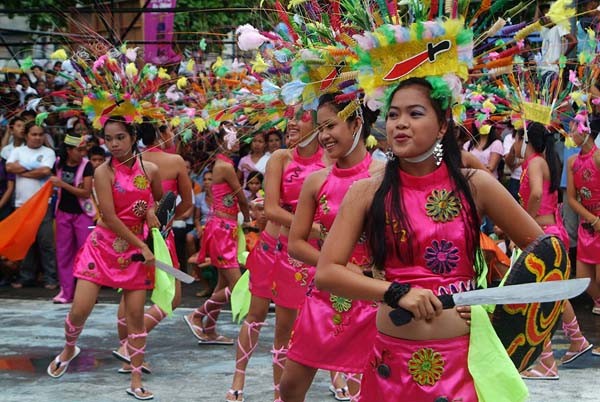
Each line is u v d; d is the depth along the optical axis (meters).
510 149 11.57
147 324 8.85
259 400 7.64
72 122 12.82
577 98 6.56
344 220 4.04
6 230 12.25
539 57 6.45
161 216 8.00
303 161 6.96
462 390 3.93
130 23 12.55
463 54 3.94
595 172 9.32
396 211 3.94
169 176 8.92
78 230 12.49
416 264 3.97
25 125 13.16
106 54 7.91
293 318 6.80
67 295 12.62
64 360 8.52
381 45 4.00
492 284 9.72
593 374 8.42
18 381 8.32
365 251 5.51
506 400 3.87
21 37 16.52
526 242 4.04
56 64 13.30
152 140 8.82
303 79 5.32
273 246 7.47
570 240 12.17
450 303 3.75
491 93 5.50
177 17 13.45
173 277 8.04
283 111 6.73
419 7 4.37
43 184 13.14
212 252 9.87
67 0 13.41
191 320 9.97
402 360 4.00
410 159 3.94
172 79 8.63
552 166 8.93
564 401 7.45
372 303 5.61
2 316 11.59
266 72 6.41
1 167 13.44
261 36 5.72
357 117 5.63
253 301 7.60
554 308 3.99
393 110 3.93
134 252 7.93
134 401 7.63
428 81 3.88
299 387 5.83
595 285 9.69
